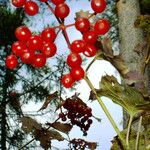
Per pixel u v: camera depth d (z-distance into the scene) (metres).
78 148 0.49
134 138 0.30
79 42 0.25
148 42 0.29
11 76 1.64
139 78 0.27
